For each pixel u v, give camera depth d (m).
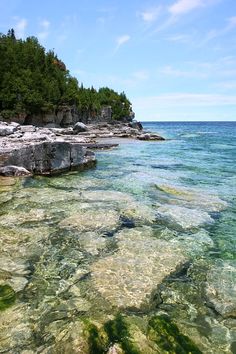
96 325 7.16
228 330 7.39
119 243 11.53
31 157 22.86
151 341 6.80
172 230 13.12
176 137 78.62
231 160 34.12
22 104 84.56
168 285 9.08
